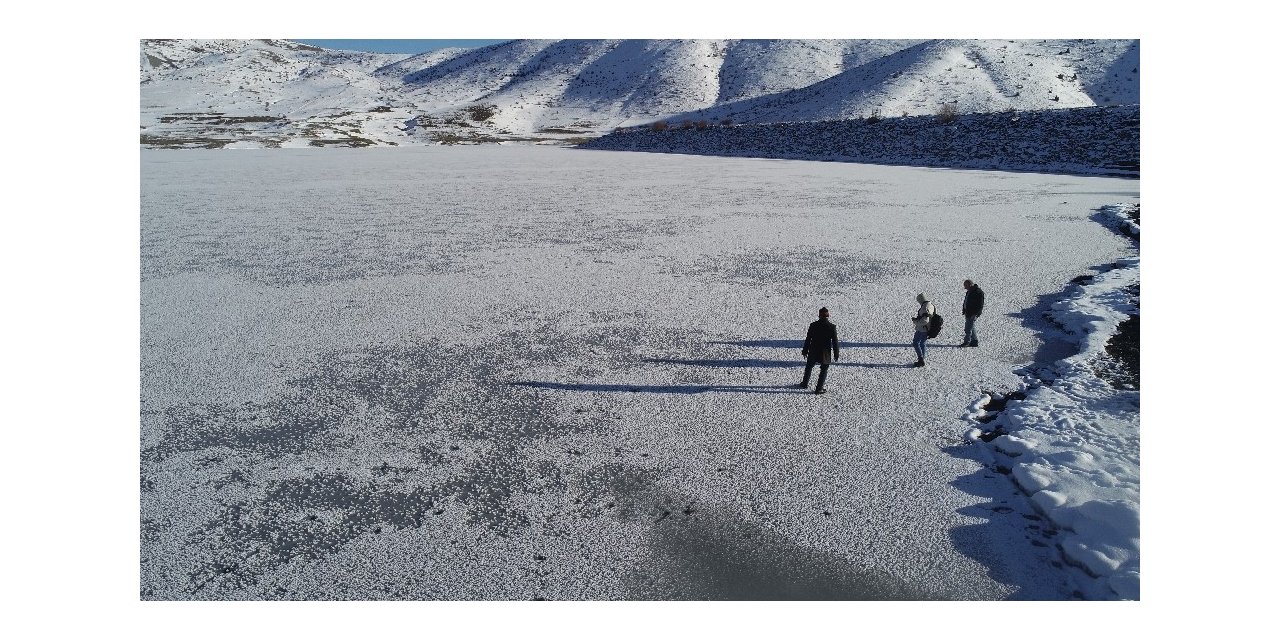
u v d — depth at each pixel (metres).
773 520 6.75
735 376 10.23
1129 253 18.36
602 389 9.78
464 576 6.08
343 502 7.12
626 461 7.80
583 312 13.47
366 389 9.84
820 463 7.76
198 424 8.78
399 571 6.16
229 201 30.34
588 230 22.55
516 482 7.42
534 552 6.36
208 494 7.27
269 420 8.90
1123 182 35.72
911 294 14.67
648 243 20.23
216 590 6.00
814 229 22.53
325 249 19.50
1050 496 6.85
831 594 5.89
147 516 6.89
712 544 6.43
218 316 13.34
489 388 9.85
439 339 11.96
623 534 6.57
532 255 18.62
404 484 7.41
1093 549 6.10
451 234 21.81
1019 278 15.96
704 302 14.11
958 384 9.95
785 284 15.51
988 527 6.63
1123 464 7.27
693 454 7.95
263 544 6.52
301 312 13.58
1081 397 9.18
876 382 10.00
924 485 7.33
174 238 21.25
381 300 14.38
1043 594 5.82
